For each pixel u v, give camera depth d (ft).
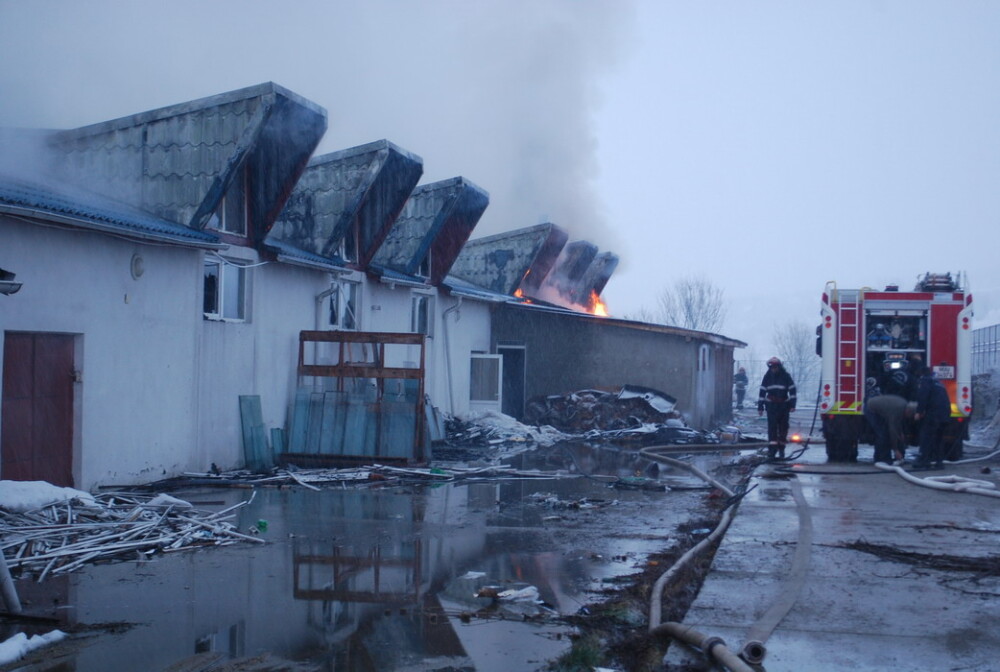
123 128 46.93
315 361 57.98
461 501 39.24
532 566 26.04
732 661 16.56
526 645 18.65
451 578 24.45
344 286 63.67
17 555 25.27
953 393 55.11
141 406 41.16
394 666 17.33
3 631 19.35
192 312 45.01
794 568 24.62
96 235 38.04
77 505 29.89
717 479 48.96
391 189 64.90
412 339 53.98
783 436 57.06
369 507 37.19
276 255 51.72
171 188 46.06
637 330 88.07
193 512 32.99
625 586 23.63
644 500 39.96
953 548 27.66
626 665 17.85
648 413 82.28
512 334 92.12
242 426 49.67
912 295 55.67
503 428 75.82
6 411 33.55
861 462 56.70
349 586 23.47
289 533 30.91
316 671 17.02
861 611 20.59
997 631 19.12
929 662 17.25
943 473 48.85
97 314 38.19
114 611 20.95
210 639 18.90
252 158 50.67
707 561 27.09
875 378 56.90
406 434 52.54
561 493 42.11
